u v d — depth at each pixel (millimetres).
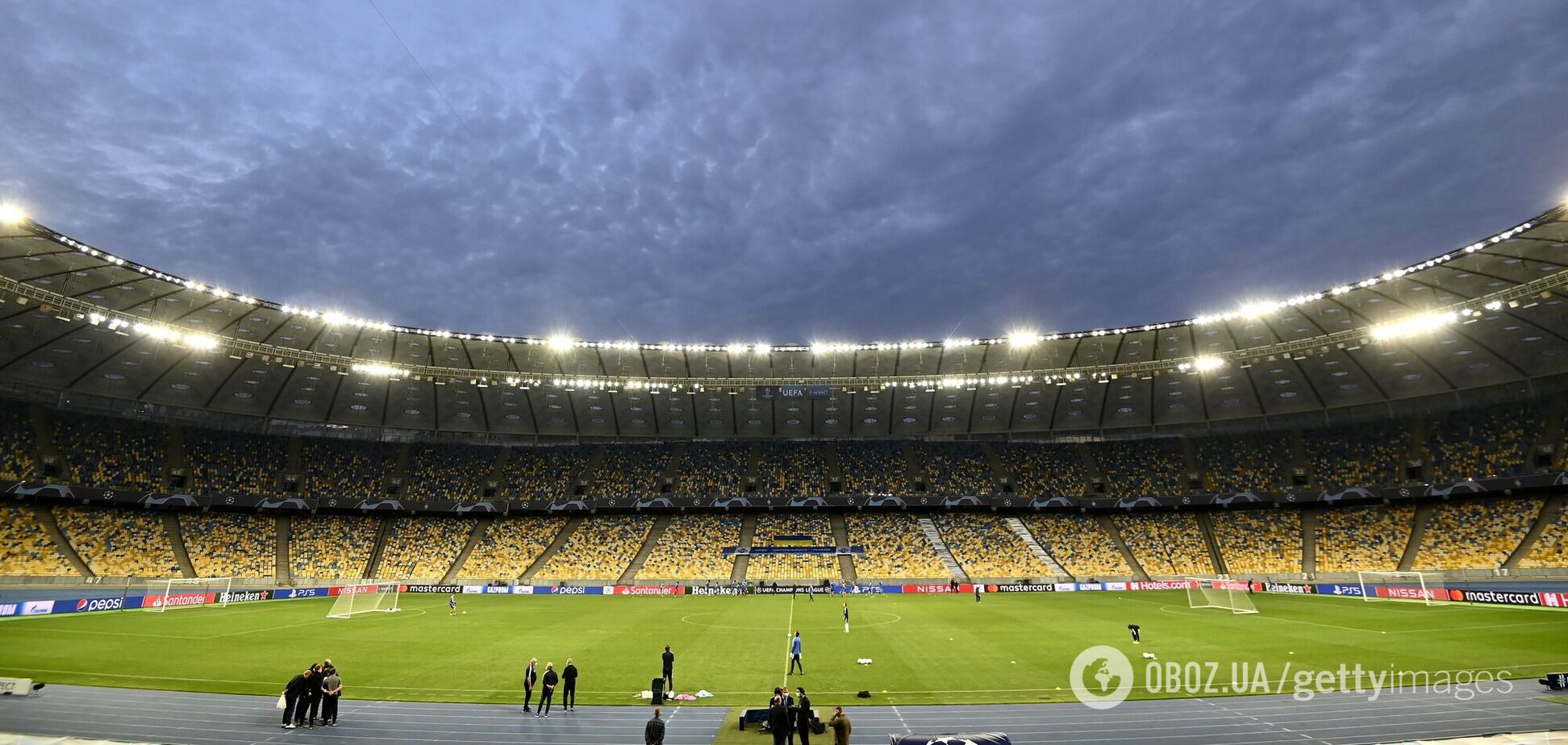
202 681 23859
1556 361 57312
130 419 64812
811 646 31766
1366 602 49781
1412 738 17531
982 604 52094
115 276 48406
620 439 81062
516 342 63781
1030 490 74250
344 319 56094
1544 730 17891
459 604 53844
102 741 17391
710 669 26438
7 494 55344
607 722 19547
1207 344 61719
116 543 57875
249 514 66312
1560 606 42125
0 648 29500
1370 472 64188
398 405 74250
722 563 68812
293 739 17953
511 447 79625
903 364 69562
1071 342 63844
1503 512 57188
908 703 21406
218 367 63812
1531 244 43469
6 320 52625
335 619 42625
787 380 69750
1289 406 69812
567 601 55938
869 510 76062
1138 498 71062
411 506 71750
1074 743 17719
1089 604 51719
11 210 36812
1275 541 64312
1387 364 62594
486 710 20719
